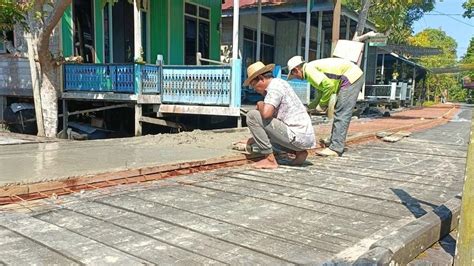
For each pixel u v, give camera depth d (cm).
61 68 966
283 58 1711
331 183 364
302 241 216
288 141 425
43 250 195
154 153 481
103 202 285
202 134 707
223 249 202
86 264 179
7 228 227
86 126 1019
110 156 451
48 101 813
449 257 204
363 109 1636
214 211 268
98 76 936
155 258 188
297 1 1356
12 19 758
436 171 431
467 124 1173
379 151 581
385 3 1563
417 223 220
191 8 1284
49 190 305
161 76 954
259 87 429
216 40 1417
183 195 311
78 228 229
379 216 265
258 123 423
